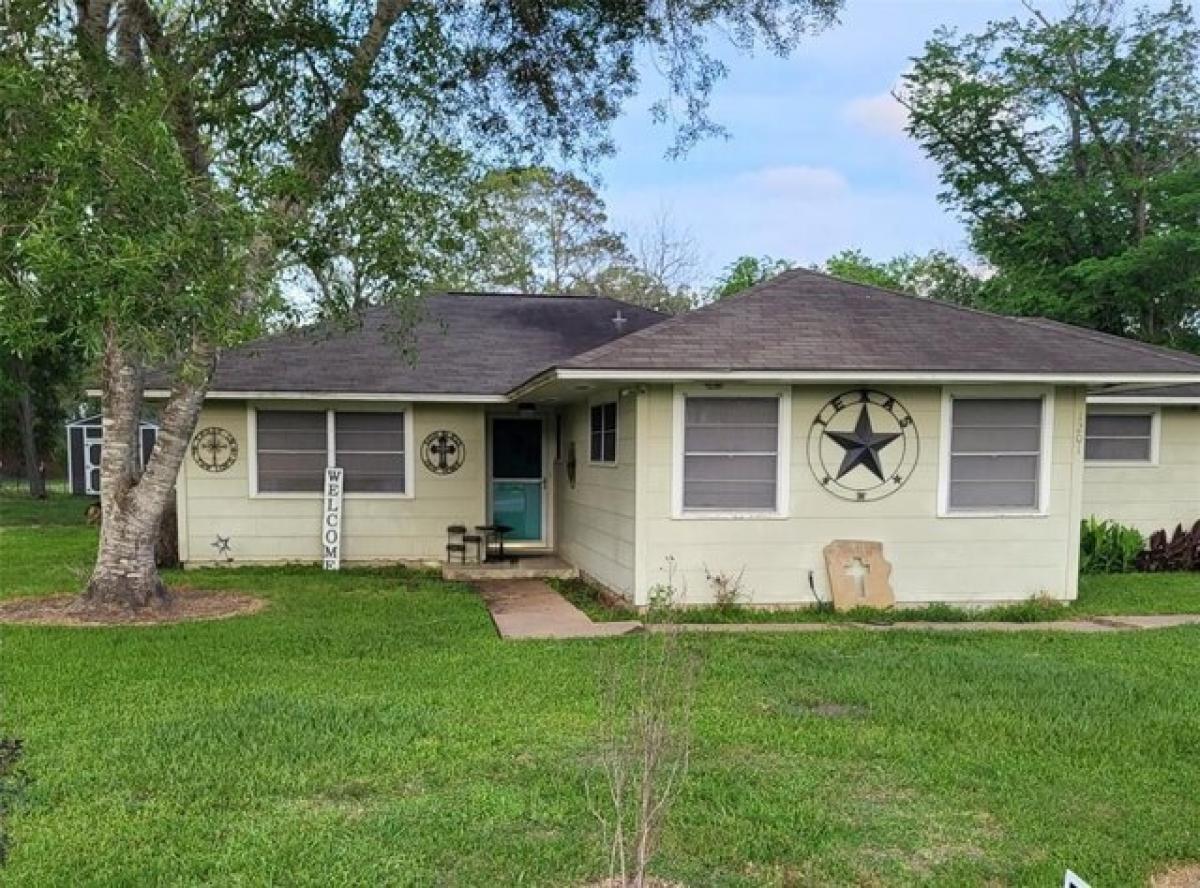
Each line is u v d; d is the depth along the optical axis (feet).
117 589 27.94
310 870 10.98
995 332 31.07
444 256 28.76
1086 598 32.68
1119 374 28.53
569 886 10.76
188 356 14.06
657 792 12.96
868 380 28.30
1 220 10.62
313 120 24.09
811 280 34.58
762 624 27.68
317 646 23.27
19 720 16.70
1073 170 78.54
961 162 83.56
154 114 13.25
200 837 11.86
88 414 98.94
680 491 29.30
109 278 11.10
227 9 21.06
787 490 29.68
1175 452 43.62
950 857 11.66
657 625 25.86
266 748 15.14
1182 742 16.31
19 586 32.58
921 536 30.22
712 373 27.22
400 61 26.63
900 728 16.96
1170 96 74.02
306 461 40.37
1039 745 16.11
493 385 40.27
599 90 33.58
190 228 12.45
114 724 16.44
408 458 41.01
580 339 47.03
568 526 41.39
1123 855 11.80
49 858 11.21
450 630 25.55
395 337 34.99
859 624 27.81
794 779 14.20
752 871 11.21
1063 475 30.63
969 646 24.47
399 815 12.52
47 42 13.55
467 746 15.39
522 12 30.66
